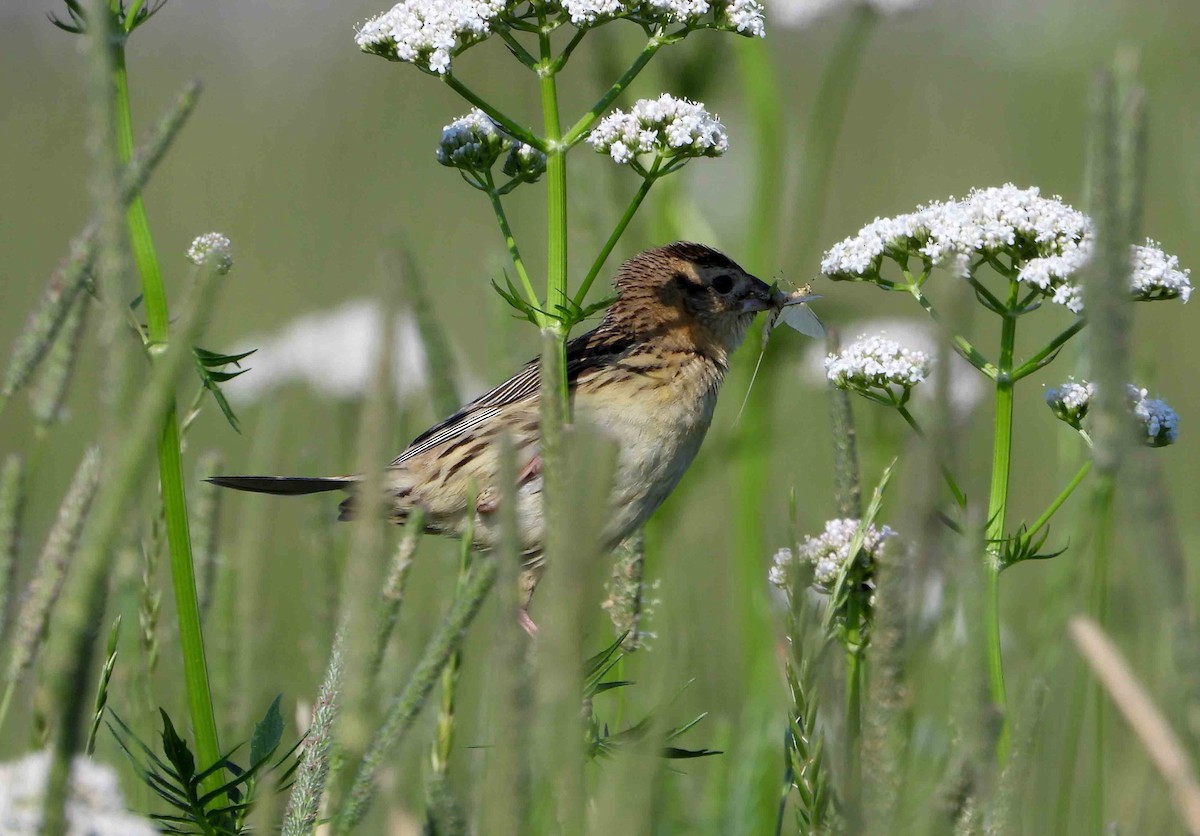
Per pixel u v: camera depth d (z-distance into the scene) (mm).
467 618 4445
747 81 13266
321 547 8930
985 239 6824
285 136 24688
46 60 26734
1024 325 19031
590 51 12312
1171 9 23422
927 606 5250
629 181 12234
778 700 10797
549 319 7871
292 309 20953
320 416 14203
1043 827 7234
